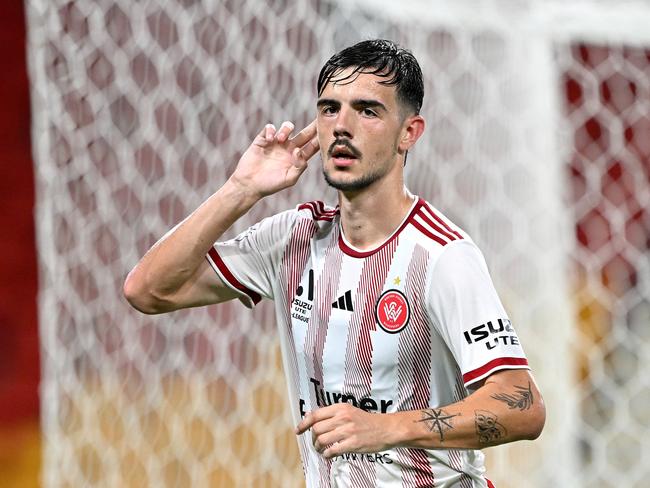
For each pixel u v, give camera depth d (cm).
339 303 827
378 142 781
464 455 852
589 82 1692
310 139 859
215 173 1429
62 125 1336
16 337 1895
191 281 881
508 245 1499
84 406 1405
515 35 1454
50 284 1314
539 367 1511
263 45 1401
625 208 1747
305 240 861
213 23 1425
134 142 1417
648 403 1780
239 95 1410
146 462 1459
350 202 812
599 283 1738
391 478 841
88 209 1403
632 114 1703
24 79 1816
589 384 1723
